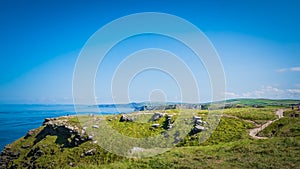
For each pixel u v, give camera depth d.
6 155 72.38
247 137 47.97
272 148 26.17
